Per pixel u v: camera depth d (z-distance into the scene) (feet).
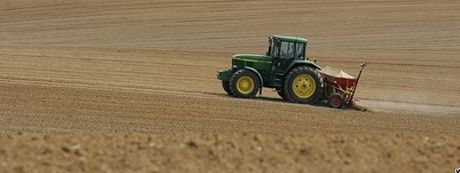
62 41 270.67
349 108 144.97
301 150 60.64
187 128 105.40
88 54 235.61
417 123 126.72
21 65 197.98
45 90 141.28
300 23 315.78
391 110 150.92
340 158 59.06
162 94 147.33
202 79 192.34
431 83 211.82
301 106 139.44
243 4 343.46
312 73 145.28
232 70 150.10
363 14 333.21
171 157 56.80
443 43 294.46
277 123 115.24
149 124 108.27
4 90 138.00
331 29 307.99
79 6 326.85
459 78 224.53
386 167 57.47
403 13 337.93
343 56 259.19
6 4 325.01
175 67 215.51
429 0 363.56
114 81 174.91
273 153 59.36
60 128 101.50
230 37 289.53
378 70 232.12
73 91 142.31
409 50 278.46
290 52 147.84
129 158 55.93
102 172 52.34
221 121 114.11
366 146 63.26
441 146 64.44
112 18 311.88
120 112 118.42
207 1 346.13
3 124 103.40
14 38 273.54
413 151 62.39
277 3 346.95
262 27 307.58
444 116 145.18
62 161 54.29
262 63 148.25
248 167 55.31
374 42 290.15
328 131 108.37
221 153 58.54
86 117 112.27
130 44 269.23
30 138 61.93
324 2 351.25
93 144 59.82
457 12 343.46
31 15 311.68
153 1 340.39
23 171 51.26
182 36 288.30
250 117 119.85
